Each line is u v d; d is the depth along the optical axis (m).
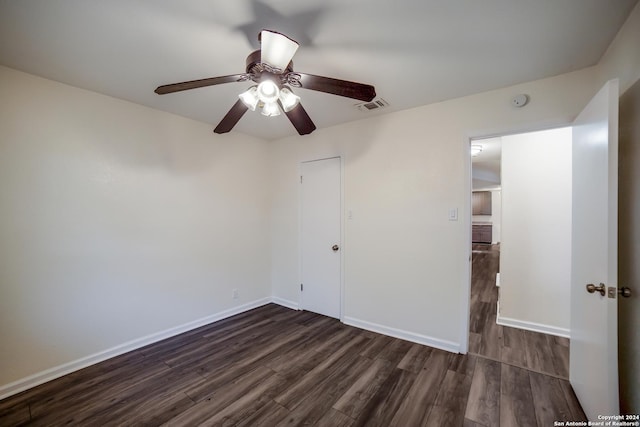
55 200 2.17
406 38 1.64
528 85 2.18
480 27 1.54
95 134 2.36
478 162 6.09
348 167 3.16
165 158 2.82
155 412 1.77
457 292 2.48
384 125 2.89
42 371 2.09
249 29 1.56
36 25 1.52
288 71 1.51
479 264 6.43
